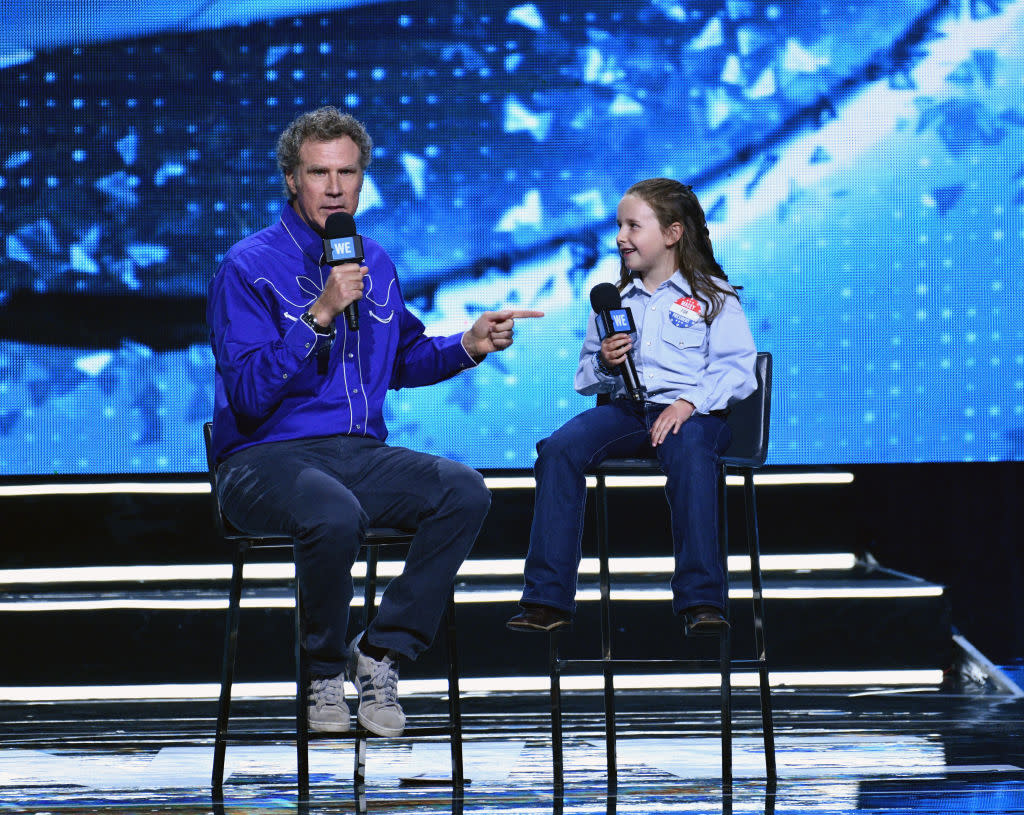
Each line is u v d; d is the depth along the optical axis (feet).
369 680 32.71
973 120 63.05
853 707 49.34
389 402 63.05
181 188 62.95
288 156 34.37
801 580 58.49
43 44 62.34
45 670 53.83
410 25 63.00
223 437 33.86
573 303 63.31
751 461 35.24
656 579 58.95
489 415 63.26
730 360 36.06
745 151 63.10
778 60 63.10
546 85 63.16
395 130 63.05
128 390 62.75
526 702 51.60
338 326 34.30
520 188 63.26
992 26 63.05
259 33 62.90
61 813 31.48
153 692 53.98
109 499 61.11
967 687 54.03
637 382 35.29
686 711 49.11
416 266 63.05
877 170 63.16
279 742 43.32
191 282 63.05
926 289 63.05
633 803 31.83
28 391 62.28
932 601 55.36
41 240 62.44
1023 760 37.81
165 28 62.69
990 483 63.05
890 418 63.05
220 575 61.21
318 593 31.65
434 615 32.86
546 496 34.65
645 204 37.93
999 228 63.05
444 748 41.63
